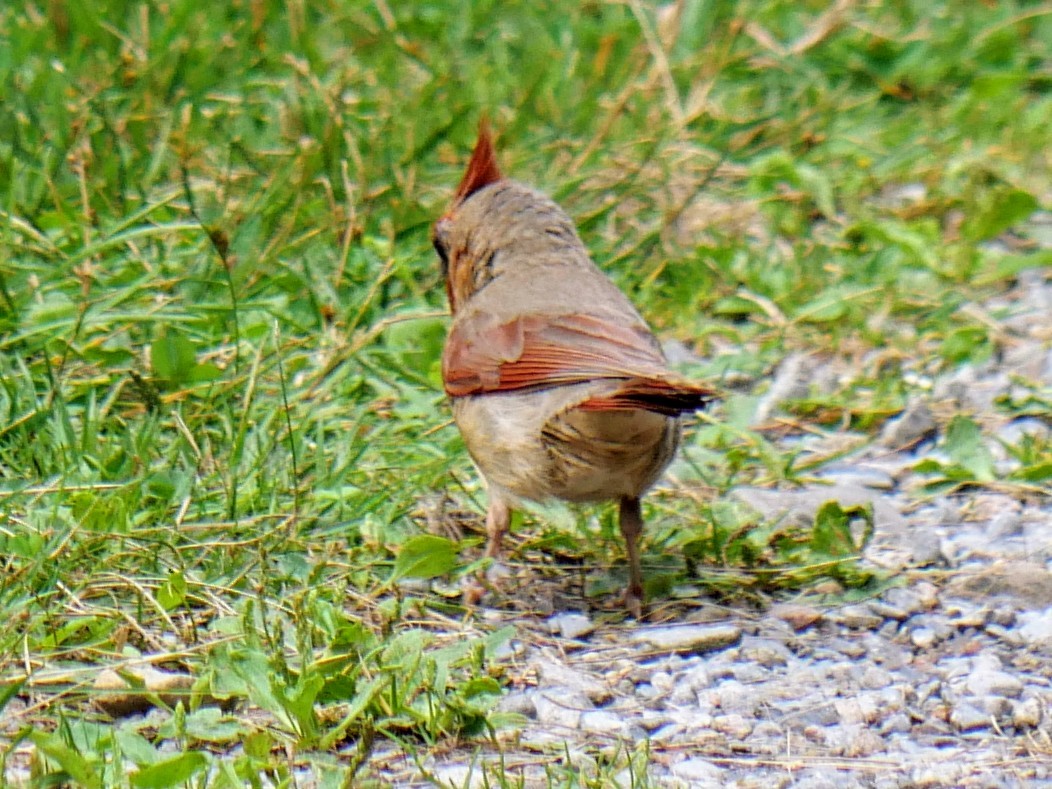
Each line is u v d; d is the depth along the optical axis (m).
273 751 7.55
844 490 11.12
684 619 9.46
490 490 9.86
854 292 13.98
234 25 16.47
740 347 13.62
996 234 14.80
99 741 7.27
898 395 12.77
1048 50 18.22
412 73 16.39
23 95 13.94
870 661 8.92
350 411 11.29
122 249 12.60
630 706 8.33
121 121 14.09
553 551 10.23
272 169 13.93
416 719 7.69
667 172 14.72
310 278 12.35
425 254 13.37
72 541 9.05
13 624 8.21
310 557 9.48
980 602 9.62
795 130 16.38
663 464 9.38
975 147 16.58
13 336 11.16
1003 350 13.54
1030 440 11.77
